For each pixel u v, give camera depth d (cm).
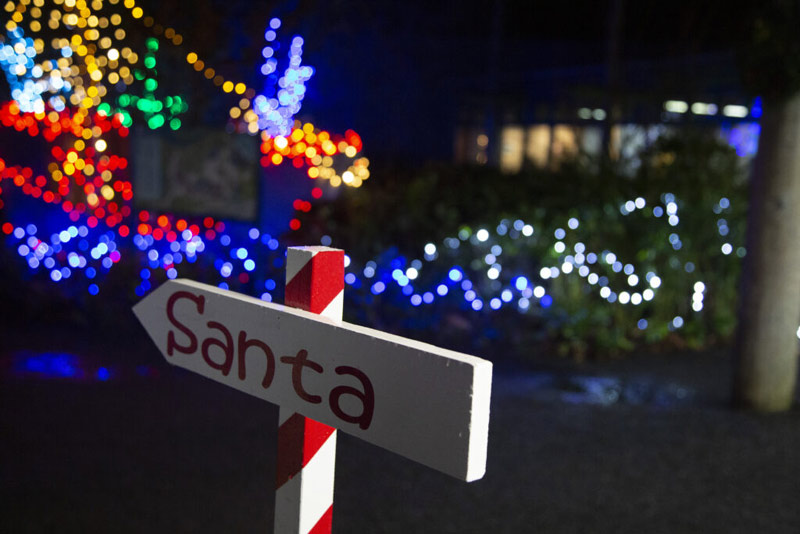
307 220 778
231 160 772
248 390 162
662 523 383
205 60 887
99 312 755
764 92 522
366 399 137
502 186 746
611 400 571
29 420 500
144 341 695
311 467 162
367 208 752
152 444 466
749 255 546
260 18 882
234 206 776
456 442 120
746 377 550
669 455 467
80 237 844
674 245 732
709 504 405
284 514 165
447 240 734
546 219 718
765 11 513
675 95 1101
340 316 162
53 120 871
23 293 807
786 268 536
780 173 527
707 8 1224
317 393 146
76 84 866
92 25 839
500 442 482
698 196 740
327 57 1509
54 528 362
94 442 466
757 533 375
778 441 493
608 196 722
